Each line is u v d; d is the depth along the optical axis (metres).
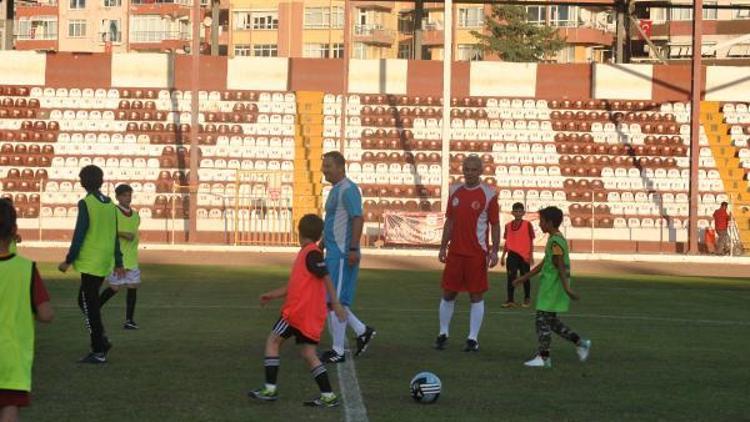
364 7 156.25
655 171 83.31
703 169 83.50
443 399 19.98
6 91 86.88
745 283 51.50
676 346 28.20
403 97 89.44
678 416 18.80
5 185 78.25
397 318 33.75
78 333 28.59
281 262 60.00
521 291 45.25
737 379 22.89
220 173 80.69
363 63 90.38
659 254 71.75
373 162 82.69
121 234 28.97
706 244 75.44
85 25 171.50
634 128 87.31
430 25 160.00
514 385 21.67
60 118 84.75
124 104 86.69
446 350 26.73
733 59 127.62
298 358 24.81
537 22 154.00
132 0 169.38
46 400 19.22
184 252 67.50
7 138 82.19
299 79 90.25
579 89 90.88
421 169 82.50
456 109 88.25
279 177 80.12
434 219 71.62
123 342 27.09
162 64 89.31
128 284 29.53
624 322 33.88
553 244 24.16
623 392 21.09
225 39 161.25
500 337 29.61
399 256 67.56
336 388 20.94
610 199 80.56
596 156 84.44
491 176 82.12
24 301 13.64
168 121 85.44
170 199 77.50
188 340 27.61
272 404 19.16
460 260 26.62
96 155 81.56
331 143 84.44
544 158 84.25
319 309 19.08
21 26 174.12
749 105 89.62
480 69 90.88
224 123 85.31
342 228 24.62
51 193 76.31
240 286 44.00
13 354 13.45
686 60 128.50
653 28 141.50
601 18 155.25
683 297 43.06
